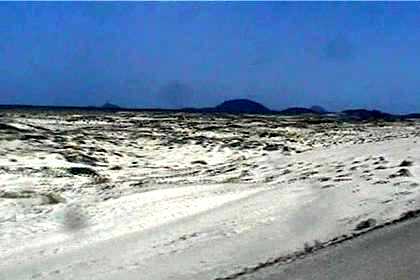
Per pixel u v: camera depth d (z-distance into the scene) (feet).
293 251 36.17
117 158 131.03
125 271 36.50
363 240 36.09
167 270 35.22
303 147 155.74
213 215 51.26
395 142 107.55
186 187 75.97
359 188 54.19
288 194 57.26
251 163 110.63
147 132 203.51
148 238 45.68
